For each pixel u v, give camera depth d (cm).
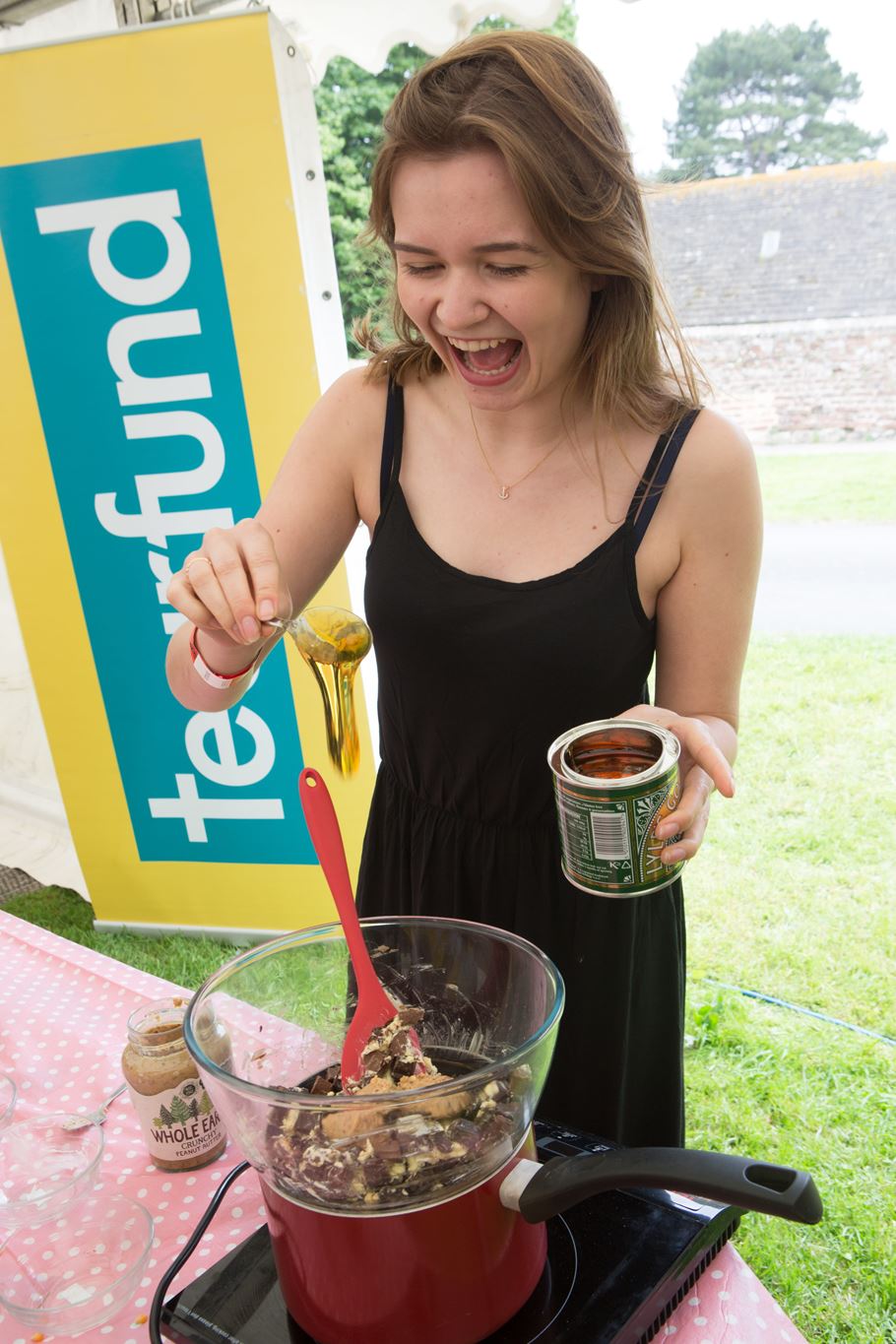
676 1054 133
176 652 118
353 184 1032
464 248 96
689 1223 76
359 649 104
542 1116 127
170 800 291
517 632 115
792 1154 221
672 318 116
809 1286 189
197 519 260
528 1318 70
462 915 129
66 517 266
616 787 87
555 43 97
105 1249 82
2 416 260
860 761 454
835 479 980
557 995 72
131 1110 104
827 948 305
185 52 225
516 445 118
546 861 122
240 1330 72
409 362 126
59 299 248
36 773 350
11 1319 79
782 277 1291
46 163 238
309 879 292
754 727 499
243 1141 69
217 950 301
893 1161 218
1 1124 100
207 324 244
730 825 398
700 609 119
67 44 229
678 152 1460
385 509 126
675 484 114
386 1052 79
